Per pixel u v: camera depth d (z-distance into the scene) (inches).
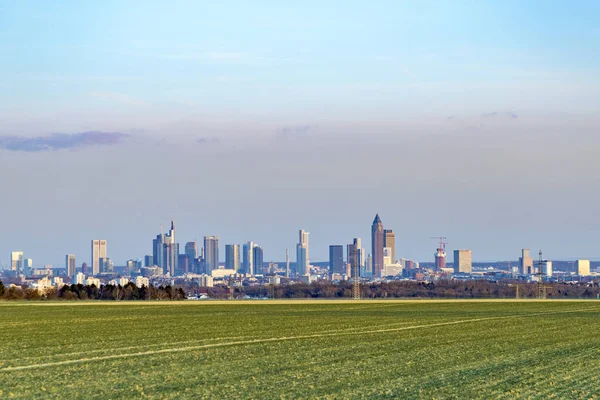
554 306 5738.2
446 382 1632.6
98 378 1685.5
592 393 1507.1
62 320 3880.4
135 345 2450.8
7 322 3715.6
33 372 1785.2
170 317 4168.3
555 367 1897.1
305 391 1512.1
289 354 2175.2
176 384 1599.4
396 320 3873.0
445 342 2578.7
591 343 2559.1
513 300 7229.3
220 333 2970.0
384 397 1448.1
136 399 1427.2
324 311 4909.0
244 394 1477.6
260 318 4060.0
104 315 4392.2
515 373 1780.3
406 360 2027.6
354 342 2568.9
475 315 4416.8
